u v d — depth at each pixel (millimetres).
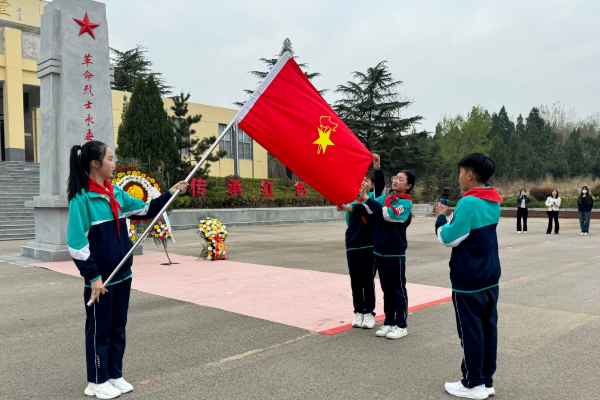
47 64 10203
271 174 37250
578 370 3887
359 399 3348
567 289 7133
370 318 5078
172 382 3670
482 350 3297
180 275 8375
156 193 10281
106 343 3346
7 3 24750
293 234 17359
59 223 10094
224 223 21391
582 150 65125
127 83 39156
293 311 5809
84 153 3252
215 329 5074
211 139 21922
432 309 5934
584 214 16422
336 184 4539
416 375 3781
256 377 3760
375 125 37125
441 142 48156
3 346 4590
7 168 21125
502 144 58656
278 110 4395
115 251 3320
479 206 3299
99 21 10688
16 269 9102
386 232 4652
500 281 7773
